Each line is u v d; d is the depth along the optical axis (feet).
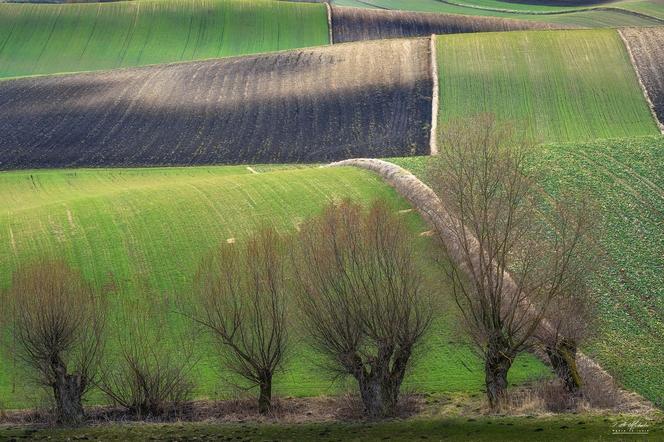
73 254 331.77
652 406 215.51
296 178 408.67
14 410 244.01
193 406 242.17
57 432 212.43
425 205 334.24
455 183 243.19
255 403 242.99
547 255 248.32
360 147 563.07
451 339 269.23
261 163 550.77
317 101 648.38
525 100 612.70
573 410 212.02
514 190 251.39
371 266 227.81
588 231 278.87
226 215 362.33
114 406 243.19
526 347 228.43
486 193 235.20
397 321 226.99
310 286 231.09
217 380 256.32
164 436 203.31
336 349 228.63
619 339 255.09
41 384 235.20
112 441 200.13
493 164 243.40
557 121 577.43
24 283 236.84
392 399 226.17
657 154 413.18
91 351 238.07
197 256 325.01
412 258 237.66
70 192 488.44
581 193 357.20
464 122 264.52
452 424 200.34
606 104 601.21
